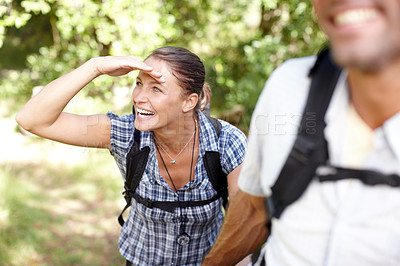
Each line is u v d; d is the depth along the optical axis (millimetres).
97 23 5379
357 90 811
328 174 858
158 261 1812
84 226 3982
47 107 1558
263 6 5676
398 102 776
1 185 4449
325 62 883
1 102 6660
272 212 985
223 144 1636
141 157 1644
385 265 850
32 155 5297
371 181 813
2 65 7629
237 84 5191
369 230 845
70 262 3480
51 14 6227
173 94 1542
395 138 791
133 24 5242
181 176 1661
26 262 3420
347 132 854
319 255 910
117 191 4598
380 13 685
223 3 5992
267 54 5184
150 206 1684
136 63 1521
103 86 5410
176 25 5973
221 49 6078
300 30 5621
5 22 5078
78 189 4613
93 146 1672
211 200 1689
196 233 1769
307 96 891
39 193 4484
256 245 1348
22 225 3873
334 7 708
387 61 704
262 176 998
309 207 905
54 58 6508
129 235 1887
